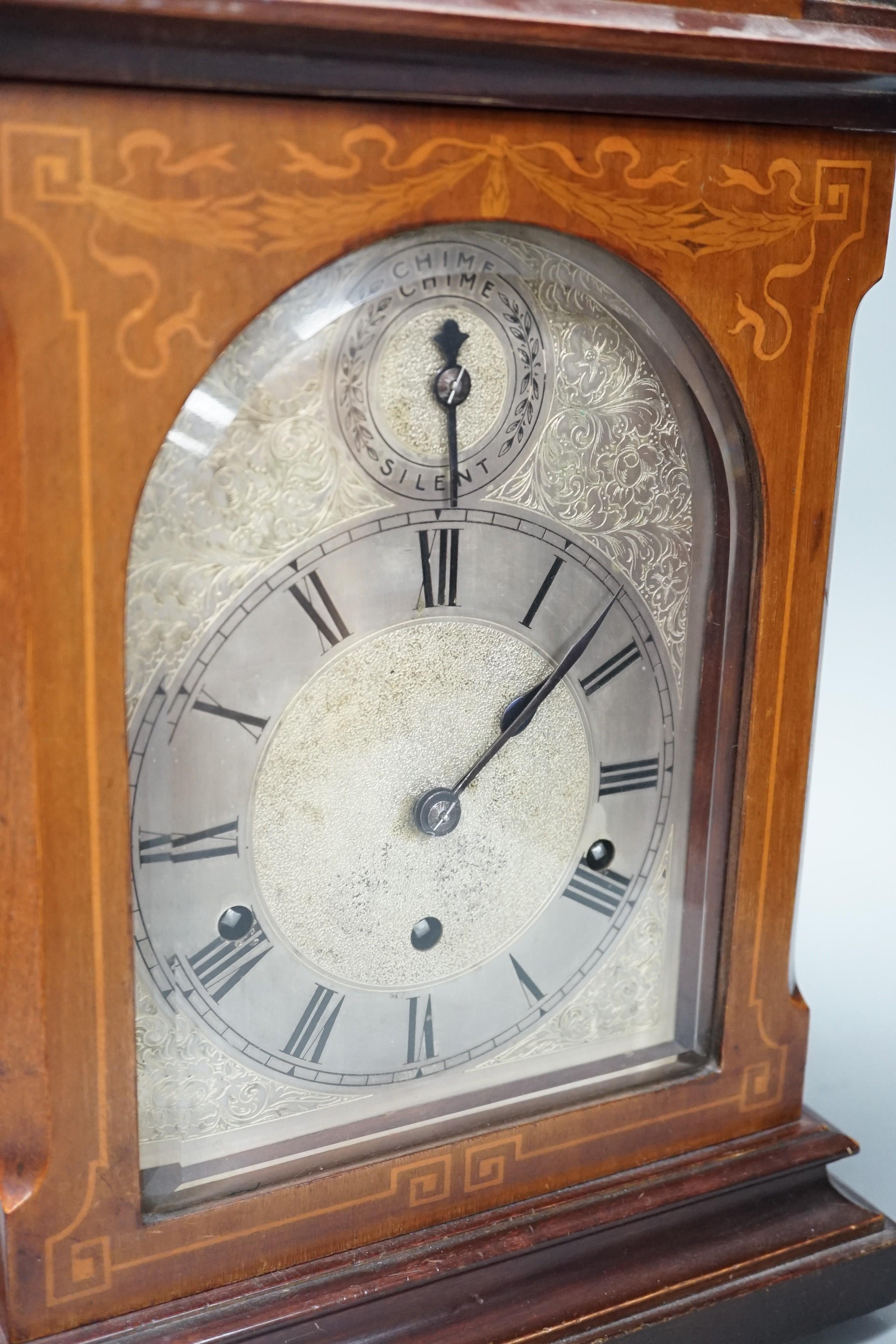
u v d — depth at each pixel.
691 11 0.45
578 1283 0.52
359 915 0.49
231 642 0.46
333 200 0.43
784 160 0.48
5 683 0.43
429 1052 0.52
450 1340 0.50
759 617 0.52
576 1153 0.53
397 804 0.49
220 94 0.41
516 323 0.47
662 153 0.46
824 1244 0.55
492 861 0.51
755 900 0.54
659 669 0.52
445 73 0.42
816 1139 0.56
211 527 0.44
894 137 0.49
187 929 0.47
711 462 0.51
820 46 0.46
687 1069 0.55
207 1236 0.48
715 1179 0.54
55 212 0.40
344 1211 0.49
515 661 0.50
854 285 0.50
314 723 0.47
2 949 0.44
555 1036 0.54
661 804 0.53
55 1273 0.46
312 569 0.46
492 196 0.44
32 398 0.41
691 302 0.48
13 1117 0.45
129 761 0.45
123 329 0.41
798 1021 0.56
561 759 0.51
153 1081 0.47
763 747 0.53
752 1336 0.54
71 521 0.42
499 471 0.48
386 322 0.45
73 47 0.39
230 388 0.44
